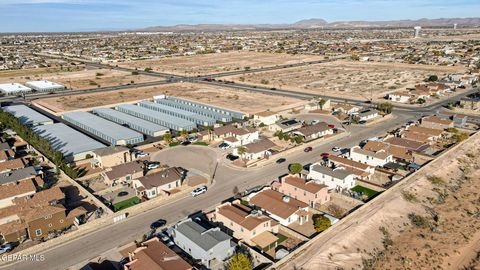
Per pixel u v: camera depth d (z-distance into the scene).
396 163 92.88
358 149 96.62
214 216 66.88
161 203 74.81
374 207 70.75
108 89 198.12
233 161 97.06
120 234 63.56
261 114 132.75
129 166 87.19
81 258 56.91
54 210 64.56
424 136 109.44
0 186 74.62
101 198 76.56
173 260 51.12
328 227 63.59
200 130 124.88
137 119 134.75
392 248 60.88
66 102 167.75
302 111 150.25
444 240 63.16
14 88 193.50
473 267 56.09
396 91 179.50
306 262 54.62
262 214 65.12
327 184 81.56
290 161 97.19
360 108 151.50
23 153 103.44
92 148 102.06
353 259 56.72
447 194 79.56
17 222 64.56
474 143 107.94
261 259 55.56
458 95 176.12
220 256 55.41
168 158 99.94
